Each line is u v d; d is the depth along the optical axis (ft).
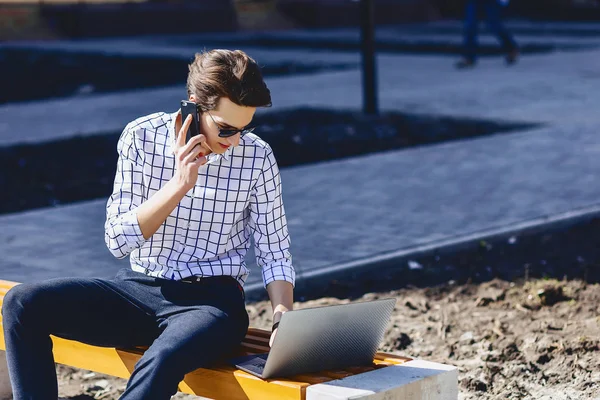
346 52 99.86
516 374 19.71
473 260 28.37
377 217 33.01
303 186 38.11
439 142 48.21
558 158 42.45
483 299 24.53
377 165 41.93
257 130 50.47
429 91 67.21
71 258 29.01
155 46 105.91
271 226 15.75
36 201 37.76
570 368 19.81
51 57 90.12
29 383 14.28
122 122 54.29
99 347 15.75
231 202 15.26
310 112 56.18
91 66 83.76
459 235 30.30
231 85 13.93
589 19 160.76
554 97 62.69
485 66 84.43
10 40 113.91
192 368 14.01
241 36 124.47
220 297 15.17
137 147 15.16
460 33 129.29
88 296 14.93
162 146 15.12
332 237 30.53
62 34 118.93
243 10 139.13
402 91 67.36
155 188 15.20
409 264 27.94
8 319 14.53
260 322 23.58
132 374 13.83
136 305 15.25
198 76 14.24
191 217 15.19
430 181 38.55
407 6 153.58
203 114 14.33
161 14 126.82
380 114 55.62
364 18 54.29
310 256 28.43
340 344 14.43
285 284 15.62
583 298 24.44
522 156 43.09
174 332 14.14
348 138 48.98
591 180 37.88
